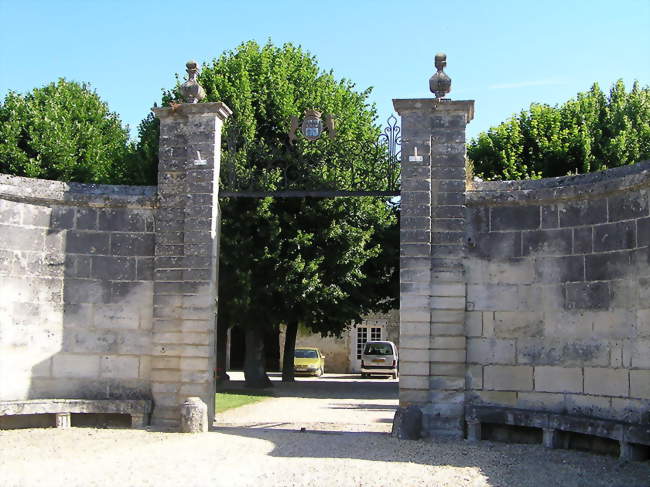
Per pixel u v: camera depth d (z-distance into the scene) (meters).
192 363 12.08
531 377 11.34
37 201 12.26
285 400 20.14
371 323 38.09
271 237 20.95
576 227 11.16
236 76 22.53
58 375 12.20
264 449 10.32
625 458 9.84
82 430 11.79
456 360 11.59
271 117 22.17
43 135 27.92
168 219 12.48
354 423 14.09
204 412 11.83
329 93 23.81
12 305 11.91
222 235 20.66
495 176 25.48
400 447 10.64
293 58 24.56
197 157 12.49
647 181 9.95
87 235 12.55
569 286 11.15
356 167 13.20
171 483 8.16
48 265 12.30
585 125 25.48
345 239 21.91
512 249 11.68
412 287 11.74
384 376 33.06
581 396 10.84
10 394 11.77
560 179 11.78
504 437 11.54
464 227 11.88
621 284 10.46
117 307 12.46
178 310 12.24
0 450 10.01
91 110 31.12
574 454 10.39
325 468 9.06
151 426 12.04
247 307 20.92
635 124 26.12
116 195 12.65
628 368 10.25
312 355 34.69
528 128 26.16
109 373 12.34
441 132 12.09
